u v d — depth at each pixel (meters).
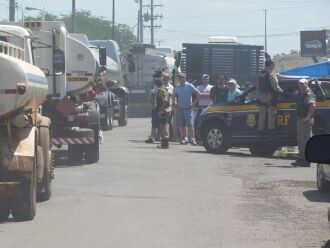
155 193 23.36
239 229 18.08
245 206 21.20
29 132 18.91
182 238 16.97
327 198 22.66
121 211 20.27
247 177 27.25
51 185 24.66
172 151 36.62
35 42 25.39
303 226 18.50
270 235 17.42
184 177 27.09
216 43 52.91
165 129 38.06
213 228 18.14
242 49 52.00
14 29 23.22
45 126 21.81
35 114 19.56
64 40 29.75
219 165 30.92
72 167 29.86
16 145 18.48
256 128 34.66
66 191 23.62
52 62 29.20
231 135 35.44
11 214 19.45
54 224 18.48
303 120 30.09
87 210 20.41
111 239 16.80
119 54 62.62
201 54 52.00
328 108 32.50
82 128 31.09
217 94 39.62
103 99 52.84
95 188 24.30
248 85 44.22
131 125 62.59
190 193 23.42
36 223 18.61
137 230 17.80
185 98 40.12
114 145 40.00
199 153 35.84
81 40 35.44
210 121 36.03
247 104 35.03
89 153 31.12
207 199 22.33
